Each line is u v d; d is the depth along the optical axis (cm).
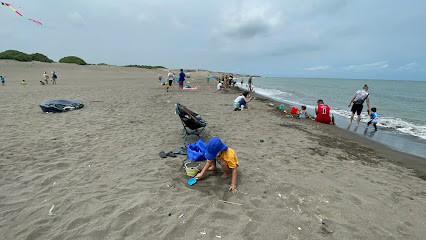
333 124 836
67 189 309
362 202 296
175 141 535
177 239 219
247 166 399
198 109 979
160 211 262
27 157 412
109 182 330
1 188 306
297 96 1944
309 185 335
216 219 251
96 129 608
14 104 926
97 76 3669
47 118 708
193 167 363
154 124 686
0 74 3017
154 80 3095
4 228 231
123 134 574
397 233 238
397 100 1681
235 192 309
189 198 291
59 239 217
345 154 500
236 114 895
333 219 258
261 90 2623
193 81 3139
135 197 289
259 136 603
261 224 244
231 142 541
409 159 491
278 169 391
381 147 576
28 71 3512
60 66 4278
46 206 269
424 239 230
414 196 321
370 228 244
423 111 1202
